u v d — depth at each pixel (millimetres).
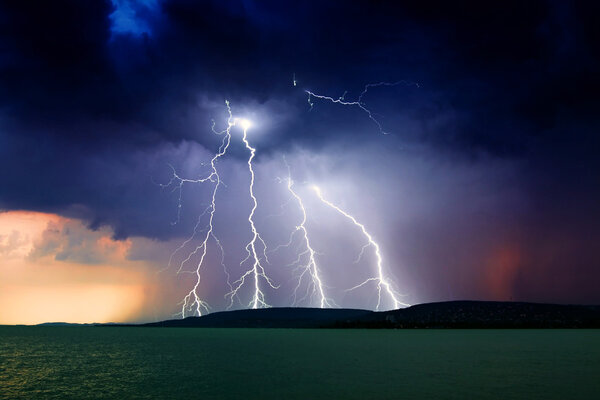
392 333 109312
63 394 26938
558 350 53938
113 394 26578
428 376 32312
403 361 43438
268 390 26859
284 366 40125
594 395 24219
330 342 75562
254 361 45312
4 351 64312
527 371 34625
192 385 29438
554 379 30203
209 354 54844
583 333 100875
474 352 52469
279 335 109500
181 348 67000
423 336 91875
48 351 63719
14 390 28594
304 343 73938
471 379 30562
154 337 109188
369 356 49031
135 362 46031
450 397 23938
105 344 79812
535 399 23078
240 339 92438
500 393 25000
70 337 113250
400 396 24391
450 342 71438
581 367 37000
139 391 27391
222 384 29641
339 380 30703
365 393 25438
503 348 58000
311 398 24078
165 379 32562
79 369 40375
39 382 32094
